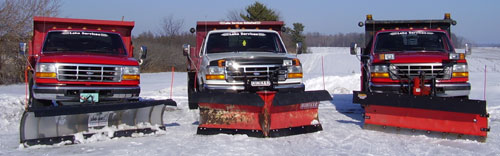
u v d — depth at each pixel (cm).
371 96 805
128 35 1120
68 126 702
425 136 763
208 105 779
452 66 941
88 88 895
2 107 1077
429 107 747
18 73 2525
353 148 675
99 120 727
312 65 5750
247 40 1045
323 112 1120
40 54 969
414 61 945
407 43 1115
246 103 732
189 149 659
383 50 1107
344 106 1247
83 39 1046
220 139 729
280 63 886
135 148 666
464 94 941
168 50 4638
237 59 867
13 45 2442
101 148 667
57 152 643
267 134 741
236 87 858
